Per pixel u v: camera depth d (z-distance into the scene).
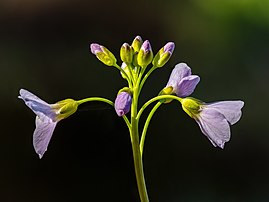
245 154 0.47
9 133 0.42
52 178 0.39
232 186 0.46
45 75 0.47
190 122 0.46
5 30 0.49
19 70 0.47
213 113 0.23
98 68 0.47
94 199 0.38
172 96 0.23
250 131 0.48
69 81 0.47
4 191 0.40
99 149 0.37
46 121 0.23
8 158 0.41
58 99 0.46
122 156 0.36
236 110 0.23
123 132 0.36
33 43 0.48
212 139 0.23
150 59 0.23
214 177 0.45
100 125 0.36
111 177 0.37
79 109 0.32
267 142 0.47
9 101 0.44
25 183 0.40
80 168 0.37
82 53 0.48
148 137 0.45
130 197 0.37
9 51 0.48
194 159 0.45
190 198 0.44
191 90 0.24
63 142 0.38
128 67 0.24
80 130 0.37
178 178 0.45
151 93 0.45
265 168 0.46
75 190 0.38
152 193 0.44
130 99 0.23
